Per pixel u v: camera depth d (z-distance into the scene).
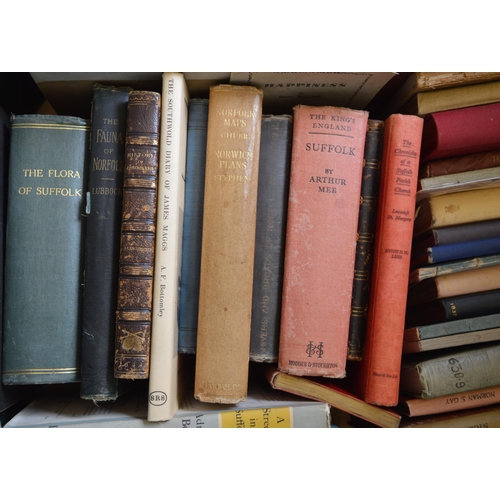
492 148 0.63
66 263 0.59
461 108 0.62
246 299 0.57
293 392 0.60
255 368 0.84
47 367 0.58
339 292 0.60
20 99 0.71
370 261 0.62
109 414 0.59
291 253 0.59
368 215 0.62
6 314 0.58
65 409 0.63
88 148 0.60
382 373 0.60
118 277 0.58
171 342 0.56
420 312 0.69
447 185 0.61
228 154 0.58
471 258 0.64
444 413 0.65
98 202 0.58
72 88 0.63
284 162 0.61
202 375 0.57
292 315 0.59
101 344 0.57
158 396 0.56
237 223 0.57
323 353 0.59
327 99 0.67
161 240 0.56
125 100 0.59
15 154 0.59
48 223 0.59
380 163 0.62
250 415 0.58
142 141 0.56
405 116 0.60
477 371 0.61
